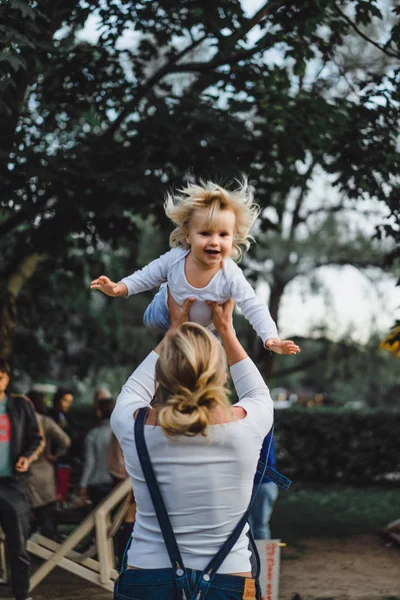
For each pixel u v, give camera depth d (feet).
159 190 31.22
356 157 32.50
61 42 31.14
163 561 8.74
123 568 9.31
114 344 63.00
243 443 8.83
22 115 32.63
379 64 53.26
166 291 10.61
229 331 9.96
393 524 36.76
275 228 37.45
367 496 53.42
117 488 23.34
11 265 40.91
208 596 8.64
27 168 30.19
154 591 8.67
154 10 31.99
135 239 36.65
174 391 8.75
